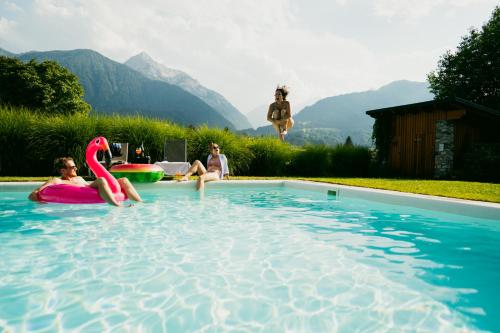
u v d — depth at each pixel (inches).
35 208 184.4
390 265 107.3
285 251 120.3
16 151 364.8
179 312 73.1
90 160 192.7
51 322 67.7
